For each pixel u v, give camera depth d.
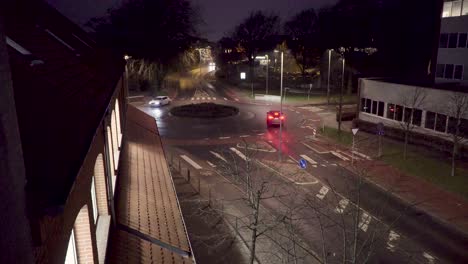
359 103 36.16
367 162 25.48
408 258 14.46
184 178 23.09
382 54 62.28
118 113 15.17
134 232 9.26
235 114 43.59
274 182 22.09
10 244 3.15
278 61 89.88
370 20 62.22
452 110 26.00
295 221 16.98
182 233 10.81
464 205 18.81
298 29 74.50
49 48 9.85
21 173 3.47
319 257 14.21
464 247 15.38
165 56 59.88
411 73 58.84
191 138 33.16
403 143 29.92
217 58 96.19
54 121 5.18
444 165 24.20
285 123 39.22
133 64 59.09
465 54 32.41
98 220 8.48
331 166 25.11
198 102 52.62
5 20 9.36
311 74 80.06
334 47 65.44
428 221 17.45
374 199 19.72
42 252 3.87
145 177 13.69
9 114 3.27
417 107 29.52
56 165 4.11
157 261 8.50
